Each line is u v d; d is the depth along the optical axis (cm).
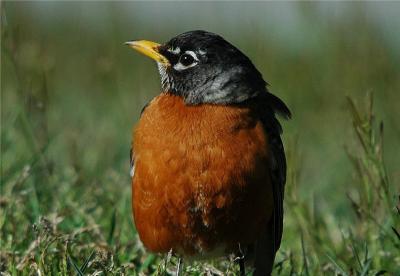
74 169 1351
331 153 1680
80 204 1209
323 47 1883
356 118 1107
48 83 1920
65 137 1614
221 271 1034
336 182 1527
